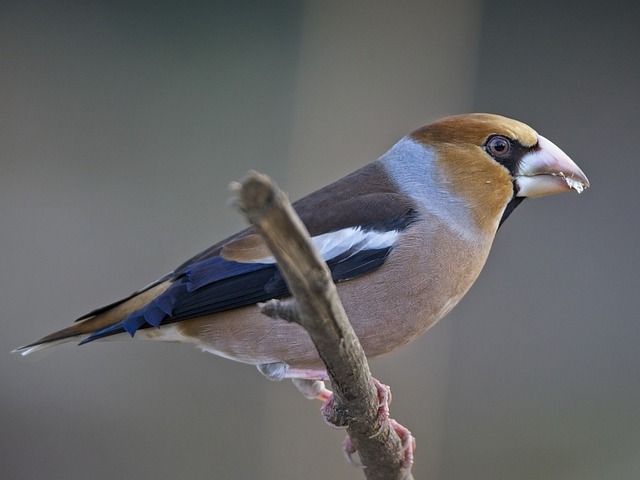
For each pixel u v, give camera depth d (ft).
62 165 42.24
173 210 41.50
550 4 44.93
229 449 35.01
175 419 35.60
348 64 42.65
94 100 43.16
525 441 36.22
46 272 39.47
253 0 43.37
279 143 42.55
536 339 38.29
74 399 35.86
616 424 36.52
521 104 44.01
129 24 43.75
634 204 41.34
